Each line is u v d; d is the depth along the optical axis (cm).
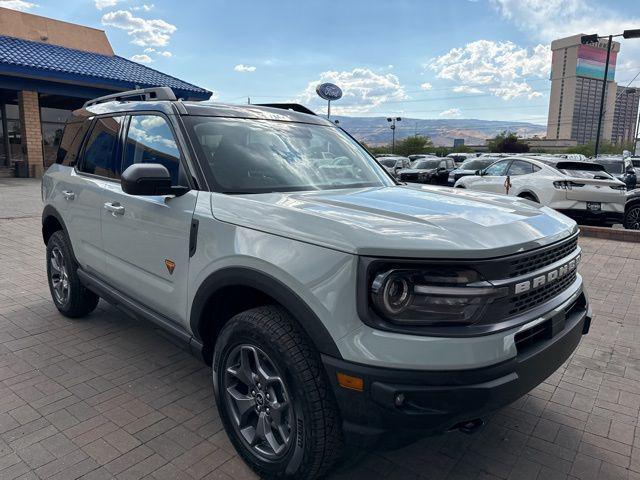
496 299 211
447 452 283
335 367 210
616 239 927
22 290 549
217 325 288
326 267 212
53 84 1795
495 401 208
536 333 235
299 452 227
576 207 999
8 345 407
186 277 284
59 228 480
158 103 341
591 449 287
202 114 327
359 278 204
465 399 202
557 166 1072
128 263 344
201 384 351
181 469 262
